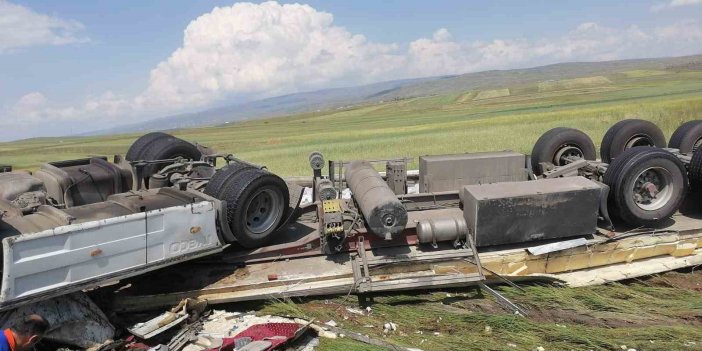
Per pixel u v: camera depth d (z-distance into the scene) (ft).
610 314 19.13
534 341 17.11
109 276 15.76
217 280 19.43
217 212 19.08
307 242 20.99
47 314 14.93
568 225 21.38
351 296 19.56
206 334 16.87
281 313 18.33
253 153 96.22
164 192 20.11
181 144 25.94
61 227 14.53
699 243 23.11
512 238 21.02
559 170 25.93
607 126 81.82
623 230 23.15
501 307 19.42
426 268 20.17
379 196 19.70
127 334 17.22
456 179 25.96
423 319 18.47
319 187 24.04
